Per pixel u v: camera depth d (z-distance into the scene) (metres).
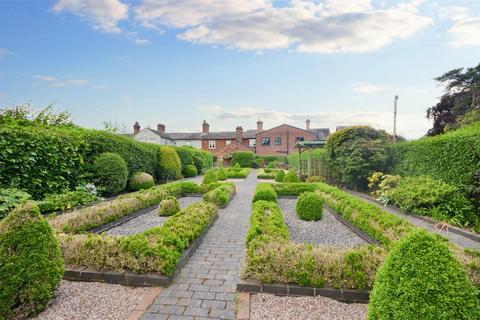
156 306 2.81
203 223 5.18
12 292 2.48
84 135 9.12
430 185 7.68
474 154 6.76
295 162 24.78
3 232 2.59
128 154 11.13
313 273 3.05
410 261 1.94
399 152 10.81
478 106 18.11
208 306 2.83
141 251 3.38
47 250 2.74
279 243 3.60
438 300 1.79
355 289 2.96
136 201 7.02
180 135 45.03
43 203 6.09
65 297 2.91
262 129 43.91
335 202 7.21
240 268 3.83
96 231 5.29
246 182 17.36
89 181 8.82
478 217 6.26
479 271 2.70
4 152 6.04
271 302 2.88
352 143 12.33
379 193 9.86
